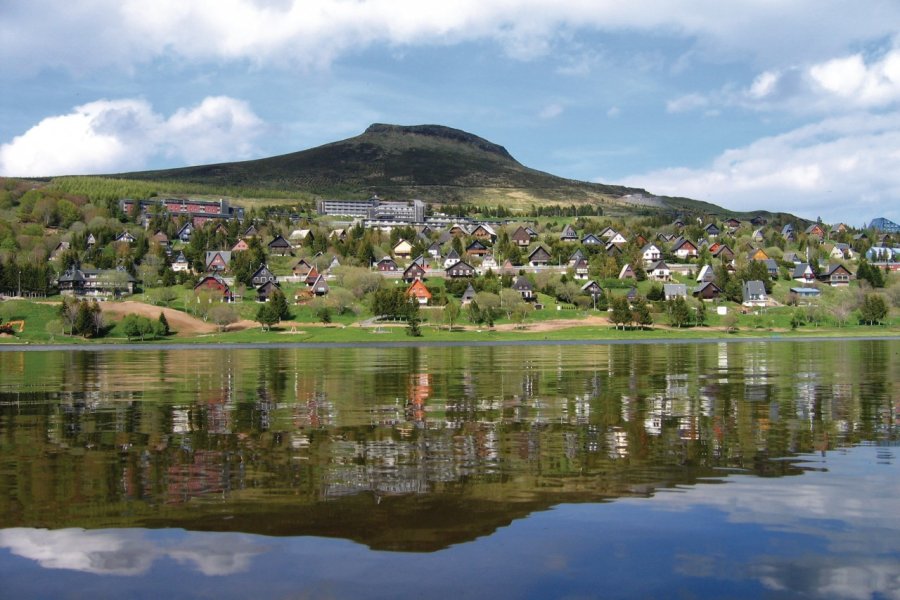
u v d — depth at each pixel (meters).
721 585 18.06
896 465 29.16
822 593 17.67
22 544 20.84
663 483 26.61
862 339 146.00
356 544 20.73
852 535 21.23
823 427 37.81
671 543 20.69
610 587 17.98
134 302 179.50
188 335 161.25
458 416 42.34
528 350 115.38
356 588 18.00
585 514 23.14
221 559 19.72
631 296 199.75
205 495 25.36
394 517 22.97
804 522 22.28
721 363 81.75
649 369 74.06
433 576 18.62
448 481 27.05
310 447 33.34
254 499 24.84
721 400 48.72
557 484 26.53
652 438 35.03
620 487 26.11
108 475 28.17
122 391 56.59
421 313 184.62
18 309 171.62
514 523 22.33
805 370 71.50
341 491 25.70
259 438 35.59
